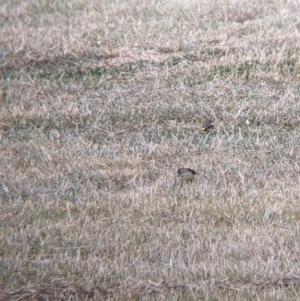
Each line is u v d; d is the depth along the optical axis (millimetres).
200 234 20344
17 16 33156
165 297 18078
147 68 28484
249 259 19141
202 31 30312
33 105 27500
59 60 29359
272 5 32188
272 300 17797
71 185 23438
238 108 26344
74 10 33469
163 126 25969
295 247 19625
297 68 27844
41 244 20234
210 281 18469
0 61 29594
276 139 25109
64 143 25703
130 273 18844
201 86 27438
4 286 18578
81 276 18859
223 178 23406
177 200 22266
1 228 21234
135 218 21406
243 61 28172
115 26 31438
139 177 23625
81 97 27578
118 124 26234
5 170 24422
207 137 25453
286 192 22438
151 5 33000
